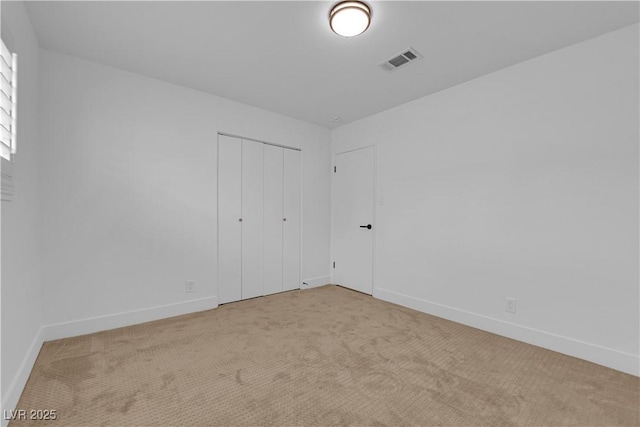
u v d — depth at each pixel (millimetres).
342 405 1526
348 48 2223
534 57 2320
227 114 3250
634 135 1899
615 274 1959
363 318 2852
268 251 3676
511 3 1729
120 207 2578
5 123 1461
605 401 1585
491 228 2572
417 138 3172
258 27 1981
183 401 1541
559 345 2170
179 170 2914
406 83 2803
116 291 2553
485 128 2613
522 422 1414
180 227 2918
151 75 2697
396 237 3383
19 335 1632
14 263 1574
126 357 2006
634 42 1897
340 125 4141
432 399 1586
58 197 2291
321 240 4215
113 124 2545
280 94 3100
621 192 1943
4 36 1432
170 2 1745
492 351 2168
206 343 2252
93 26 1979
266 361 1978
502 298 2492
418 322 2762
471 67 2486
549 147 2244
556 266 2207
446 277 2891
